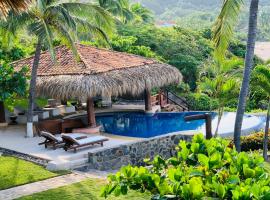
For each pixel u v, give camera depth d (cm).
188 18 7844
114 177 587
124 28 3803
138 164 1681
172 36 3797
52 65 2122
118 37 3281
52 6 1694
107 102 2639
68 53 2194
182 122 2269
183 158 609
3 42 1873
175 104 2877
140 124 2234
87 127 1989
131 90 2009
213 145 623
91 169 1482
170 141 1812
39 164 1434
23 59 2345
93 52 2247
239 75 1670
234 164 576
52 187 1184
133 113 2509
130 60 2308
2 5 1088
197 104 3002
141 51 3206
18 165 1409
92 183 1218
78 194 1117
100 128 2098
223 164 584
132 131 2056
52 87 1902
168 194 532
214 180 529
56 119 2106
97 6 1809
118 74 1994
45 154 1540
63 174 1316
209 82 1727
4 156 1544
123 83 1947
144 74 2131
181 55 3559
